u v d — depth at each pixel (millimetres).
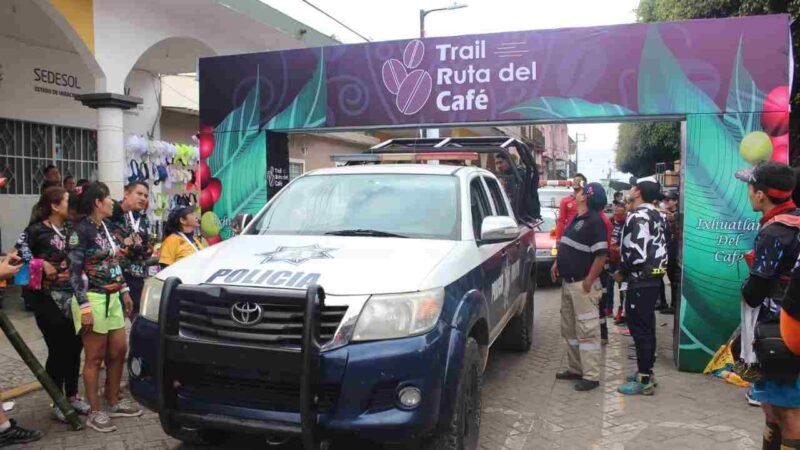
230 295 3490
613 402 5574
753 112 6199
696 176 6367
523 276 6762
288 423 3414
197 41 11938
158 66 13906
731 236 6305
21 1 9641
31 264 4809
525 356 7117
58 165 12047
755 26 6168
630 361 6973
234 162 8062
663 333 8336
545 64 6828
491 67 7020
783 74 6129
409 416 3381
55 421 4996
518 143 7980
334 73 7582
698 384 6090
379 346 3402
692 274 6414
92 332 4727
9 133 11023
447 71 7168
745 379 3461
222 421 3477
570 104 6758
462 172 5215
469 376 4012
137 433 4785
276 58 7801
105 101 9805
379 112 7434
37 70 11430
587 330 5859
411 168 5293
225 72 8039
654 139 19797
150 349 3803
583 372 5895
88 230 4625
